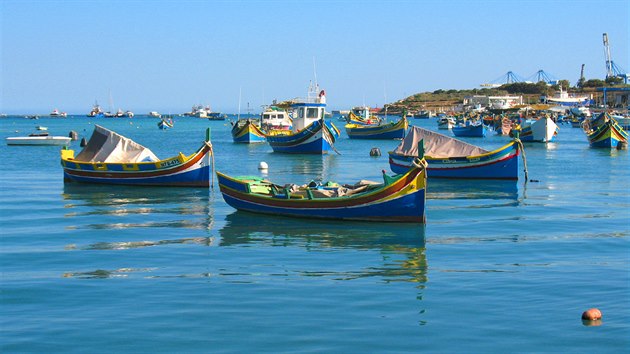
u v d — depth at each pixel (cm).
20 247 2597
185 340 1611
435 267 2258
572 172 5366
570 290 1977
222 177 3394
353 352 1537
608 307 1820
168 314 1786
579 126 15712
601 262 2317
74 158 4700
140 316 1772
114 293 1975
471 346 1566
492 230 2897
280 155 7356
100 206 3603
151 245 2622
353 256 2422
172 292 1980
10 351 1555
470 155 4747
